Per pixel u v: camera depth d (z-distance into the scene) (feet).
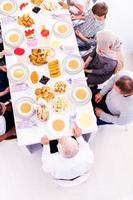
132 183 11.54
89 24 11.98
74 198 11.27
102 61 11.46
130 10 13.70
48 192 11.33
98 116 11.13
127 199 11.25
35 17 11.05
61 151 8.98
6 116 11.31
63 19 11.05
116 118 10.77
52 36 10.78
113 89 10.52
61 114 9.78
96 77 11.70
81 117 9.75
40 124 9.64
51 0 11.32
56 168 9.23
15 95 9.99
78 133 9.53
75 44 10.71
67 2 12.12
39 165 11.69
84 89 10.12
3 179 11.51
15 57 10.47
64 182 9.84
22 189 11.37
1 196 11.28
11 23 10.97
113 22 13.51
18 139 9.45
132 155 12.01
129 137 12.26
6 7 11.15
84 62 11.76
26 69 10.30
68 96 10.01
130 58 13.53
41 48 10.57
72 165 9.14
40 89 10.06
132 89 9.80
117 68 11.48
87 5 12.16
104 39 11.09
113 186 11.49
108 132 12.30
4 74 11.82
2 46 11.89
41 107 9.77
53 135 9.51
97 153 11.98
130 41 13.47
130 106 10.18
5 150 11.89
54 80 10.20
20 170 11.63
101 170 11.71
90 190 11.41
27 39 10.72
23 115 9.70
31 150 11.53
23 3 11.23
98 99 11.27
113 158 11.92
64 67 10.35
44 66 10.37
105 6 11.67
